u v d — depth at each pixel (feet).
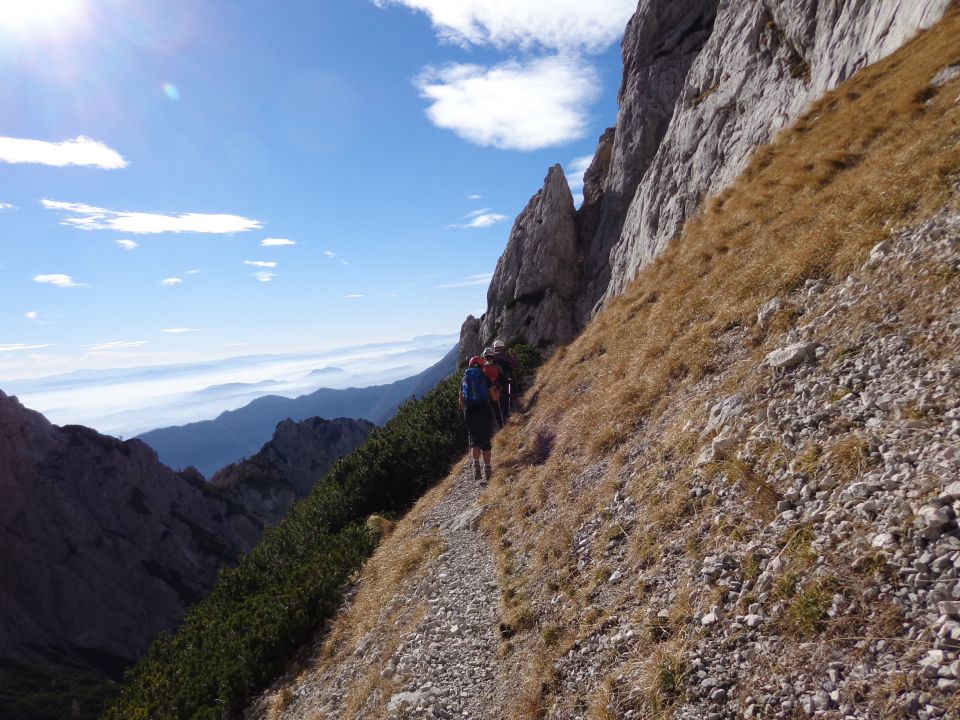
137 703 43.29
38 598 270.67
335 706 29.25
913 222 23.48
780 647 12.66
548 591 23.48
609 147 152.15
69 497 314.76
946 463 13.19
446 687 22.97
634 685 15.20
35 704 193.26
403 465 66.54
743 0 90.74
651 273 54.75
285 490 426.92
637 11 134.00
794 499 16.15
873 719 10.07
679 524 19.52
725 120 82.12
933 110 33.40
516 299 132.67
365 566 45.21
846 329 21.20
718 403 23.58
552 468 33.35
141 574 301.02
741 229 42.06
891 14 54.54
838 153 39.22
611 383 37.29
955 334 16.80
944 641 10.13
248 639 41.75
